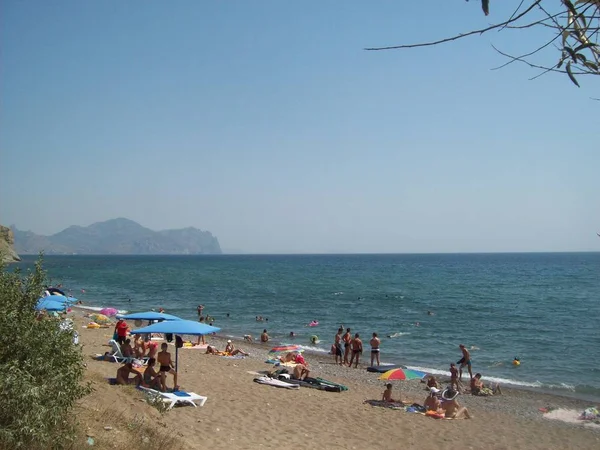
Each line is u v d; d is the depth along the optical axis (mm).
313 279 95812
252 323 41531
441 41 2314
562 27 2291
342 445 12539
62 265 156500
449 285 81625
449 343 32906
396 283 85875
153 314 18125
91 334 26078
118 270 125062
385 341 33656
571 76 2330
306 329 38750
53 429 7609
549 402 19578
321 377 22281
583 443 14539
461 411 16531
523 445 14094
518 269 134250
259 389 17406
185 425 12133
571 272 118375
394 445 13109
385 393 17516
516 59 2404
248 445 11398
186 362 21469
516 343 32906
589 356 28828
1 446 6777
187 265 164000
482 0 2234
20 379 7176
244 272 120438
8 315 7836
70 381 7945
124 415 10547
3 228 114875
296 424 13781
